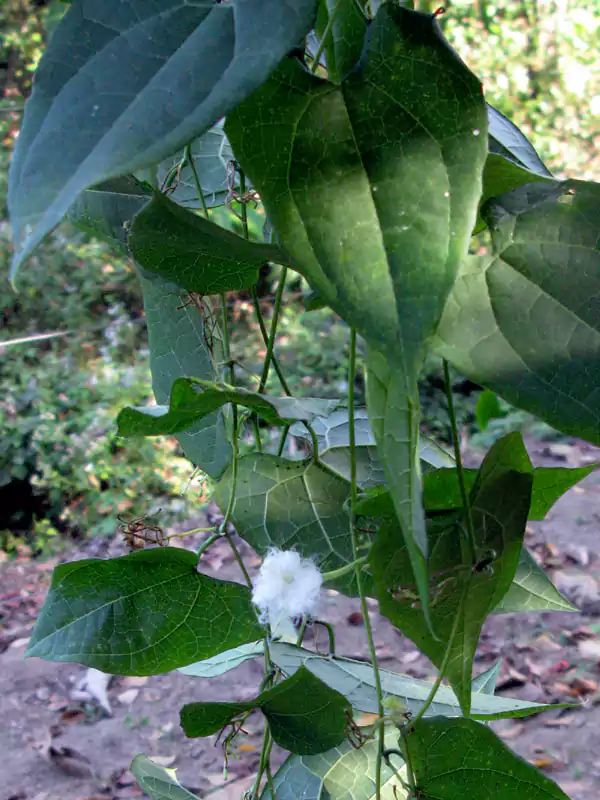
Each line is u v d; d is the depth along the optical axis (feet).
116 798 9.87
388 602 1.82
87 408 17.40
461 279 1.65
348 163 1.46
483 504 1.82
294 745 2.00
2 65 21.79
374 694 2.13
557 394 1.57
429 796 1.89
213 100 1.28
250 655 2.58
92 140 1.28
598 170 22.98
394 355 1.38
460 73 1.45
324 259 1.44
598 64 24.71
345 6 1.57
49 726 11.24
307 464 2.22
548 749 9.87
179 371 2.51
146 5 1.35
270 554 2.10
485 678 2.67
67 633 2.06
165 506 15.97
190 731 1.98
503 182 1.68
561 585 13.12
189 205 2.67
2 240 20.07
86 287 20.40
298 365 18.25
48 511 16.71
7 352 18.71
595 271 1.61
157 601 2.10
